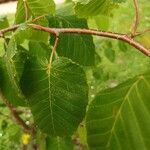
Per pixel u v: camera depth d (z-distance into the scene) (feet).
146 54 0.69
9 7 7.53
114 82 3.69
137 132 0.62
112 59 2.38
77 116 0.72
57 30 0.75
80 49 1.01
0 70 0.82
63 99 0.72
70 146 1.11
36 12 1.02
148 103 0.63
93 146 0.64
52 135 0.73
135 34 0.79
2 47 1.18
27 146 1.83
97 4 0.91
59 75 0.73
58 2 6.48
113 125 0.63
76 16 1.02
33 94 0.73
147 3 5.82
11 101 0.83
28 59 0.75
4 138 2.23
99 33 0.73
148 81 0.64
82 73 0.72
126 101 0.64
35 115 0.73
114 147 0.63
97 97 0.65
